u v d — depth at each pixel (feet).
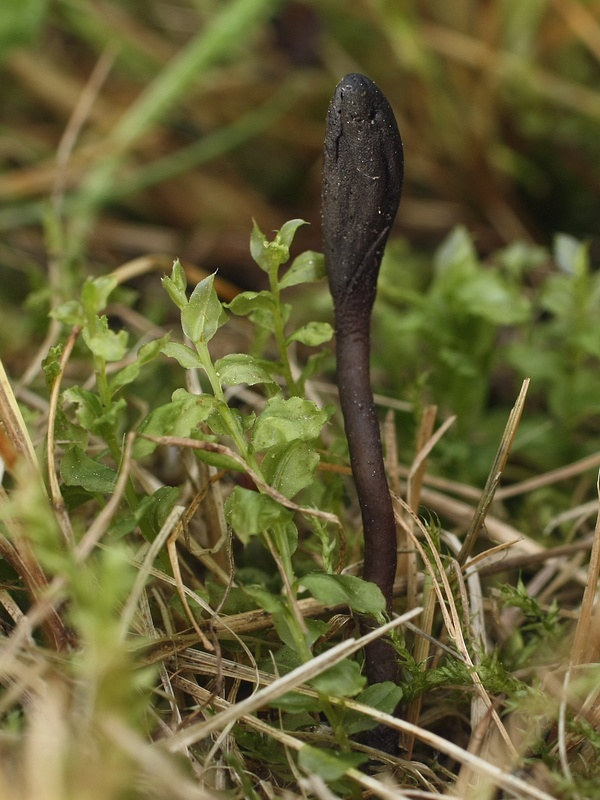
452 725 0.61
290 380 0.62
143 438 0.56
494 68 0.97
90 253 0.96
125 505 0.61
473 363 0.72
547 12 0.98
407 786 0.57
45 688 0.55
